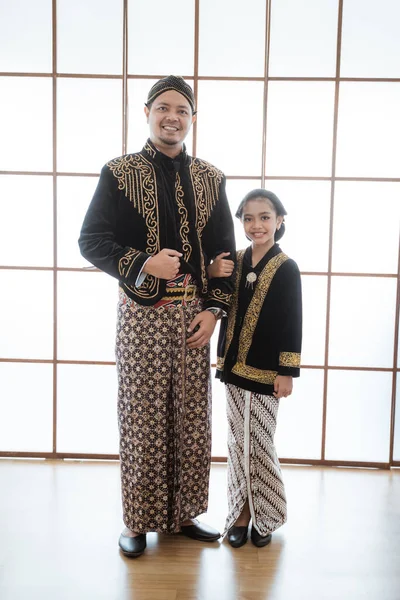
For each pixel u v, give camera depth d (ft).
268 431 6.15
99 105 8.29
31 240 8.44
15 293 8.53
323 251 8.35
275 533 6.48
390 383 8.49
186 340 5.88
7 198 8.39
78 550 6.02
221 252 6.10
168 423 5.93
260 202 6.04
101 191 5.72
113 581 5.45
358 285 8.37
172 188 5.80
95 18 8.15
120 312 5.90
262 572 5.65
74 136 8.31
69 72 8.23
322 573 5.64
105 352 8.58
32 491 7.52
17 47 8.21
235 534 6.20
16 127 8.30
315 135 8.22
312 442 8.63
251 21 8.11
